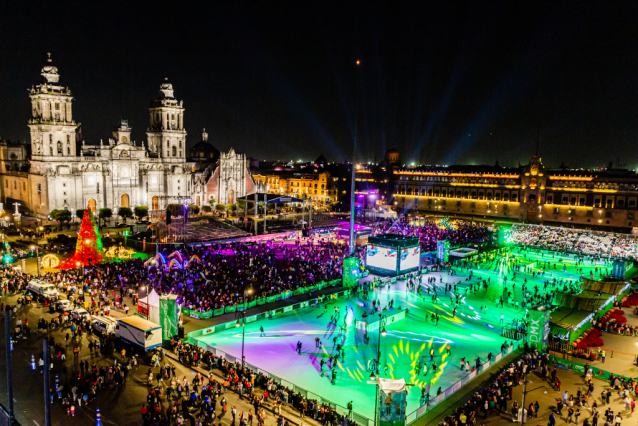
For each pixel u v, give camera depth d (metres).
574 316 62.12
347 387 43.84
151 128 158.75
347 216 165.50
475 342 56.16
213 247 101.75
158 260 82.50
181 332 53.47
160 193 151.75
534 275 90.12
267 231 127.00
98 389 40.09
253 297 66.44
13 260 83.94
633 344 55.84
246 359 49.28
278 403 38.09
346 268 74.69
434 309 68.62
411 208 190.00
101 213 124.69
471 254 104.38
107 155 136.75
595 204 145.12
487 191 168.88
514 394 42.28
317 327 59.78
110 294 65.75
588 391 42.59
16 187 142.38
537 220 156.88
